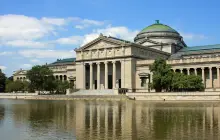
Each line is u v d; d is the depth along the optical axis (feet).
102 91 475.72
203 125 123.75
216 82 464.24
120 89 466.29
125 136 100.07
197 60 468.75
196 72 471.62
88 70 563.07
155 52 554.05
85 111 199.52
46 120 147.13
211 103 285.43
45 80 528.22
